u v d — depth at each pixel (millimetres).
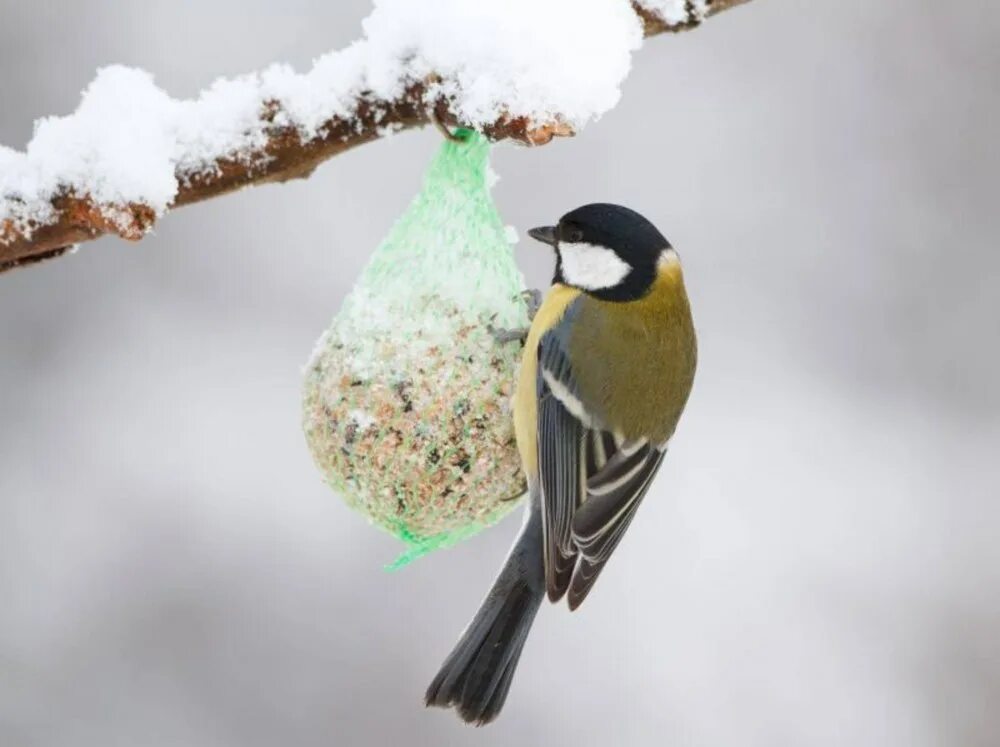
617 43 3279
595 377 4238
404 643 7023
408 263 4109
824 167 8133
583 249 4402
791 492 7715
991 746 7137
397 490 4082
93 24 7637
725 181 8047
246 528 7148
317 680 6934
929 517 7676
